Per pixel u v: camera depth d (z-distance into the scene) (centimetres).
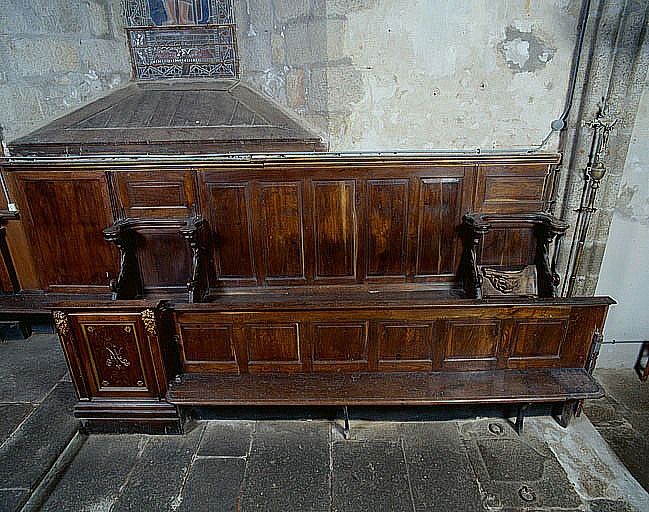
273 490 205
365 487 206
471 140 277
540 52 257
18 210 291
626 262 286
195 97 297
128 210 285
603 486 207
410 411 242
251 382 230
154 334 212
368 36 258
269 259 294
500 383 225
